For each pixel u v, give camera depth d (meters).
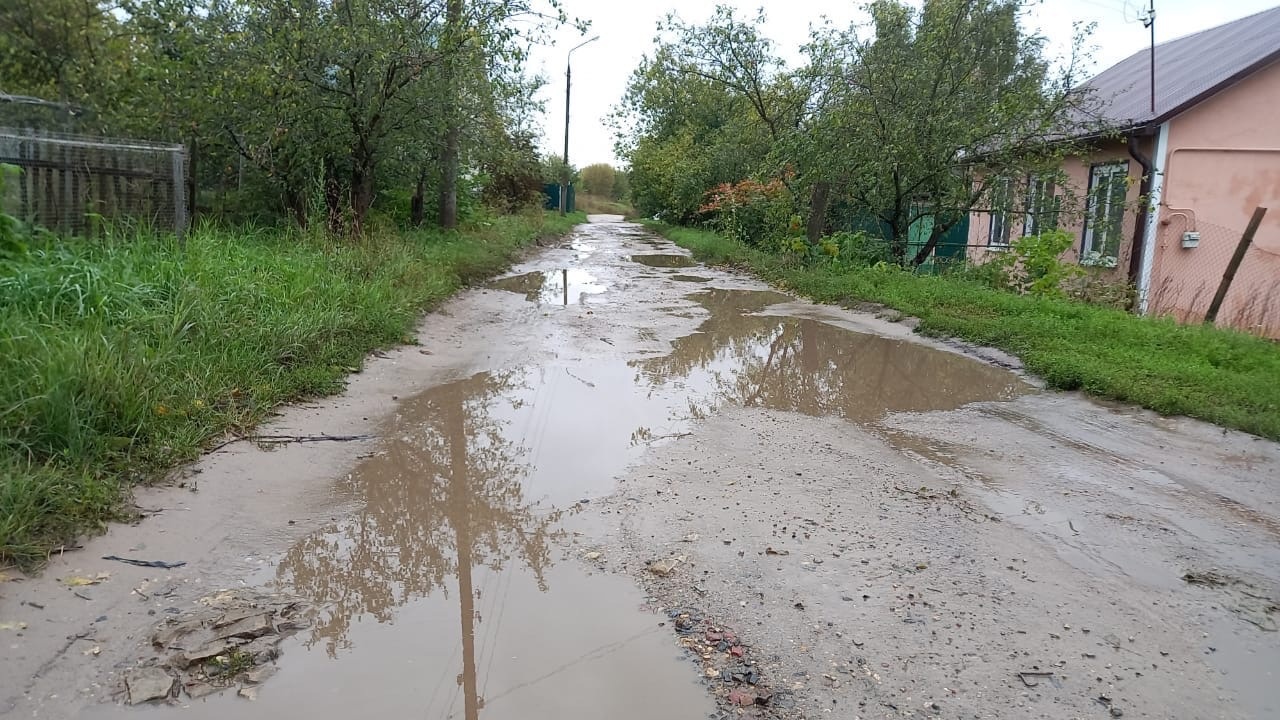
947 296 11.02
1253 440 5.62
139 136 10.33
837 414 6.22
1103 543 3.99
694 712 2.64
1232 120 11.90
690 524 4.08
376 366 6.95
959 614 3.28
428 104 11.49
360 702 2.65
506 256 16.66
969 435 5.71
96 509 3.67
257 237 9.91
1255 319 11.93
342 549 3.79
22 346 4.47
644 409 6.25
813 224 15.15
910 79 12.70
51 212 7.65
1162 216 12.05
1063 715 2.67
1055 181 12.73
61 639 2.87
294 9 10.06
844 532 4.02
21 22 12.11
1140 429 5.91
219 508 4.02
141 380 4.65
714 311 11.28
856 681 2.82
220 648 2.90
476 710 2.62
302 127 10.70
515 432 5.59
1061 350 7.88
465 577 3.55
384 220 13.70
